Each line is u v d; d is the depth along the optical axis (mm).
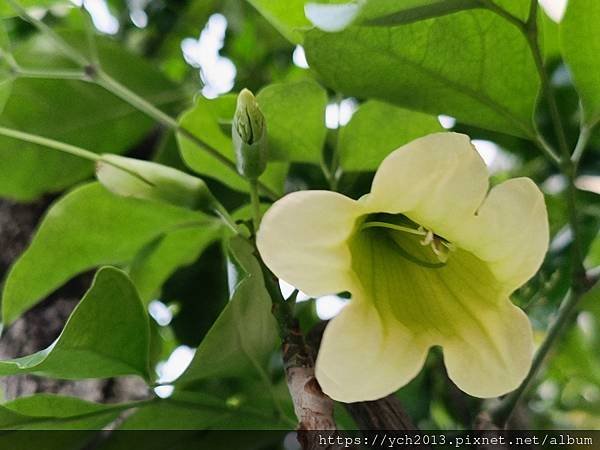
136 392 324
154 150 371
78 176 341
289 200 201
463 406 330
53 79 340
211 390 303
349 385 202
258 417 274
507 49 251
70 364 245
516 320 211
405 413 265
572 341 359
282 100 265
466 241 210
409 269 224
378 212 220
